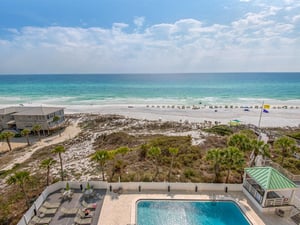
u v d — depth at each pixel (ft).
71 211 50.11
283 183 50.57
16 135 131.44
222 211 52.34
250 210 51.70
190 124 152.46
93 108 221.05
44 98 291.17
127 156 85.81
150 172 69.62
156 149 66.90
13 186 65.67
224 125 142.10
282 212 49.26
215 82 547.49
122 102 260.01
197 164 75.20
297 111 202.80
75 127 153.89
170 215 50.72
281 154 82.64
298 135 106.01
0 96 312.50
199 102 253.03
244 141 72.84
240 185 59.31
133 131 136.56
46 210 50.26
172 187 59.57
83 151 101.30
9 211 52.01
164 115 187.52
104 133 128.36
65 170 76.79
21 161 92.99
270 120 167.84
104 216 49.03
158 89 394.32
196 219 49.67
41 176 71.97
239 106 228.02
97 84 503.20
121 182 60.49
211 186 59.26
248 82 537.24
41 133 139.13
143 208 52.95
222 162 59.72
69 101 266.77
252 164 73.00
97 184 59.93
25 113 135.64
